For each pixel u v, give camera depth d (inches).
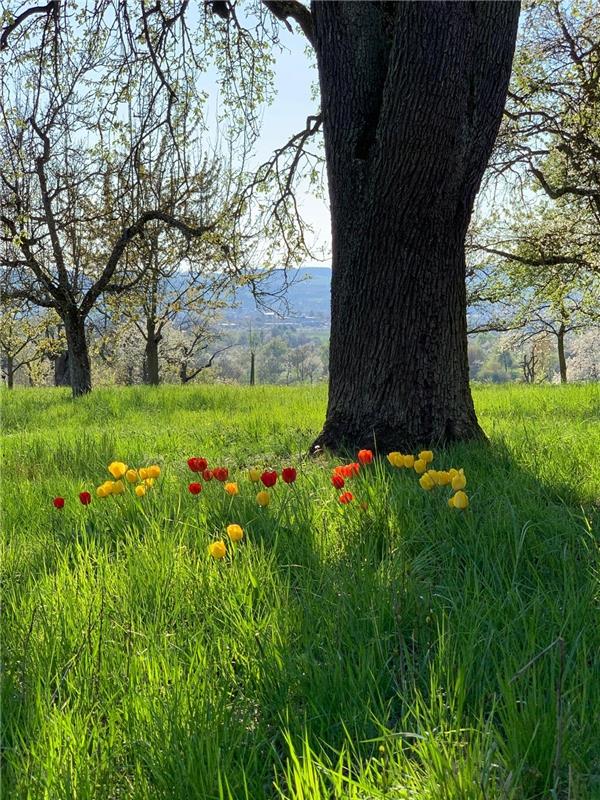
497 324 1061.1
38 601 119.1
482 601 111.4
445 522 146.3
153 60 323.3
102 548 155.1
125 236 623.8
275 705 91.4
